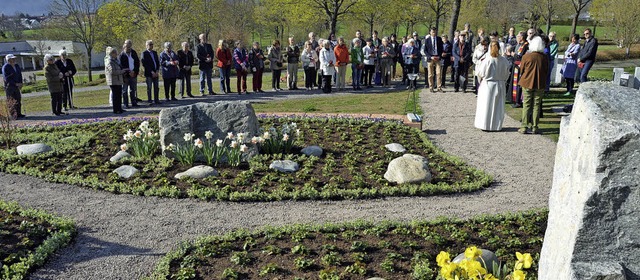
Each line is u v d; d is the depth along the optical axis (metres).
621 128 3.17
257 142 9.60
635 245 3.26
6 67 14.52
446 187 8.04
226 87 20.30
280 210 7.29
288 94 19.19
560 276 3.49
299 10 34.06
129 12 43.72
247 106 9.95
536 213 6.99
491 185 8.46
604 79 21.53
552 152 10.38
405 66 20.78
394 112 14.62
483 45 16.69
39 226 6.43
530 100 11.79
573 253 3.35
